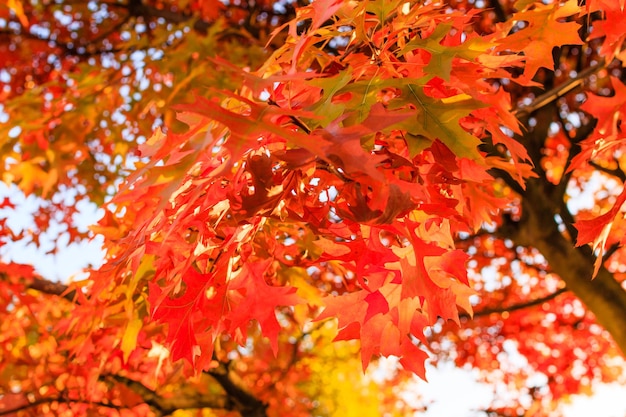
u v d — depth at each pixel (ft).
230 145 4.09
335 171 5.09
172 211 5.42
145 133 16.81
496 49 6.34
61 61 24.08
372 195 4.76
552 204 15.33
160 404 18.35
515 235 16.40
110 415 15.65
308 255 8.71
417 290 5.49
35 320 15.93
